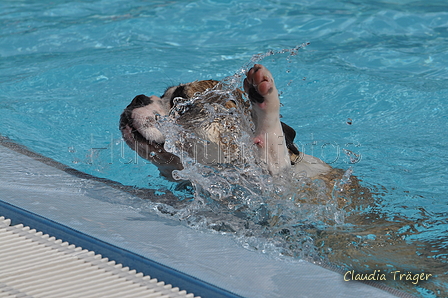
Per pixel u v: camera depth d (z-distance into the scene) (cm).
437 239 534
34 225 517
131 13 1558
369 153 816
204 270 425
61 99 1020
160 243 474
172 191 659
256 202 605
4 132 851
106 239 473
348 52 1252
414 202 641
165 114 683
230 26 1450
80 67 1169
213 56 1240
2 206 546
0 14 1573
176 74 1127
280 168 641
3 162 701
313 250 493
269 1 1645
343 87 1074
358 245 514
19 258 452
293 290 399
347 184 679
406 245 518
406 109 978
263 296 389
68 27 1449
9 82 1099
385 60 1202
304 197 625
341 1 1641
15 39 1358
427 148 829
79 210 545
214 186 623
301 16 1507
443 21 1435
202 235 497
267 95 595
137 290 407
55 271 430
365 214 602
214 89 696
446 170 750
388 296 396
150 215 548
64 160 771
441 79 1093
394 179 721
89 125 912
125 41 1348
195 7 1598
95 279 421
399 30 1388
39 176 654
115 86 1078
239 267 433
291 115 974
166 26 1453
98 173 730
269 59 1214
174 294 405
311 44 1308
